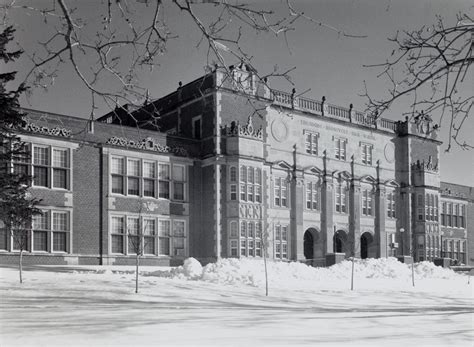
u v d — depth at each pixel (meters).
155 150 43.72
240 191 44.81
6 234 36.72
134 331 11.90
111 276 29.92
